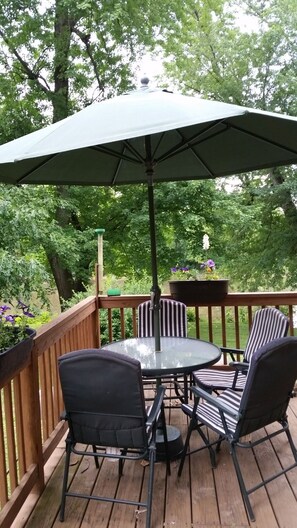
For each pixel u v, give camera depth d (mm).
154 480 2527
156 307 2877
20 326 2174
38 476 2422
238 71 10320
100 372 2010
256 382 2094
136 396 2021
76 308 3506
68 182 3418
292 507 2225
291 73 9516
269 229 11156
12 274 6312
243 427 2186
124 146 2941
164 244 9461
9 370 1932
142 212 9375
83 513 2238
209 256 9414
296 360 2254
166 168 3600
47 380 2797
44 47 9281
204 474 2578
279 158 3090
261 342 3207
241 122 2568
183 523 2129
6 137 9047
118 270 10336
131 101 2043
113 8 8180
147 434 2117
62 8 8453
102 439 2162
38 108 9625
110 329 4445
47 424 2766
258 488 2281
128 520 2172
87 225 10383
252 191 10336
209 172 3580
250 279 11289
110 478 2576
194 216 9000
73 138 1722
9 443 2121
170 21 9164
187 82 11195
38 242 7895
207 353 2850
